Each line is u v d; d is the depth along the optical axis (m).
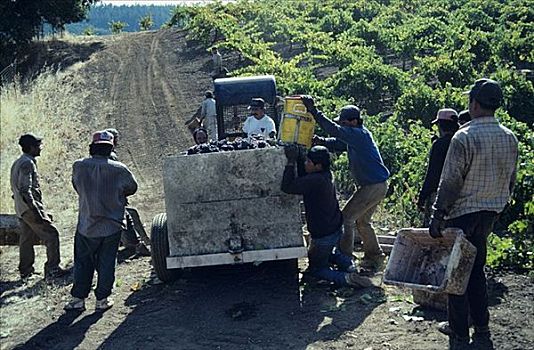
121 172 7.15
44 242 8.52
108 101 27.11
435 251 6.28
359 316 6.49
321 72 29.12
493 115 5.41
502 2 41.81
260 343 6.06
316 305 6.86
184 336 6.36
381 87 19.91
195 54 38.44
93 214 7.04
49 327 6.88
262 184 6.91
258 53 33.59
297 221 6.95
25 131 18.20
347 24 38.62
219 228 6.95
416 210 9.83
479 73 24.28
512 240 8.20
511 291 6.84
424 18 36.97
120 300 7.51
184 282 7.84
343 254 7.67
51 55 41.62
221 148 7.29
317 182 6.97
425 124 17.16
